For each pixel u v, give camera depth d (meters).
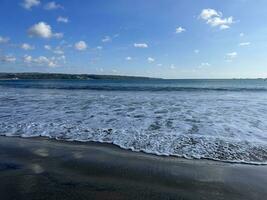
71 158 6.74
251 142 8.05
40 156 6.91
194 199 4.55
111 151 7.32
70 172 5.77
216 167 6.10
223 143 7.96
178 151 7.28
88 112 14.00
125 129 9.77
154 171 5.82
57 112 13.98
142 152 7.22
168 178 5.43
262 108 16.09
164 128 9.98
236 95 27.67
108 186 5.02
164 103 18.81
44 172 5.75
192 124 10.76
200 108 15.91
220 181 5.31
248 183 5.23
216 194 4.75
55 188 4.92
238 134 9.08
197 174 5.68
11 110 14.77
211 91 35.28
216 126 10.38
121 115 12.98
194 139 8.38
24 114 13.25
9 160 6.60
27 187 4.96
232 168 6.05
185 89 40.50
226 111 14.62
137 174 5.65
